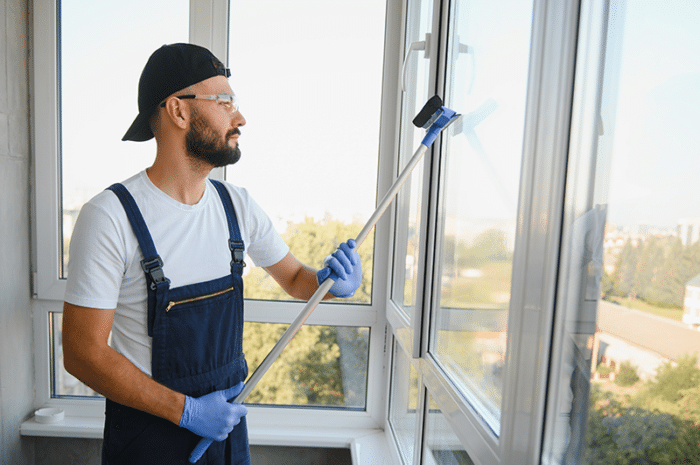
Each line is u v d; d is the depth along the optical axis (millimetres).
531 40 668
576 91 595
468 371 960
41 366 1830
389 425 1805
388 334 1826
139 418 962
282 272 1266
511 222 768
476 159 946
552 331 630
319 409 1881
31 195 1786
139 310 966
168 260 978
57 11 1716
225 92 1015
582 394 586
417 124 975
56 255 1797
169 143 1004
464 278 1000
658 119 467
